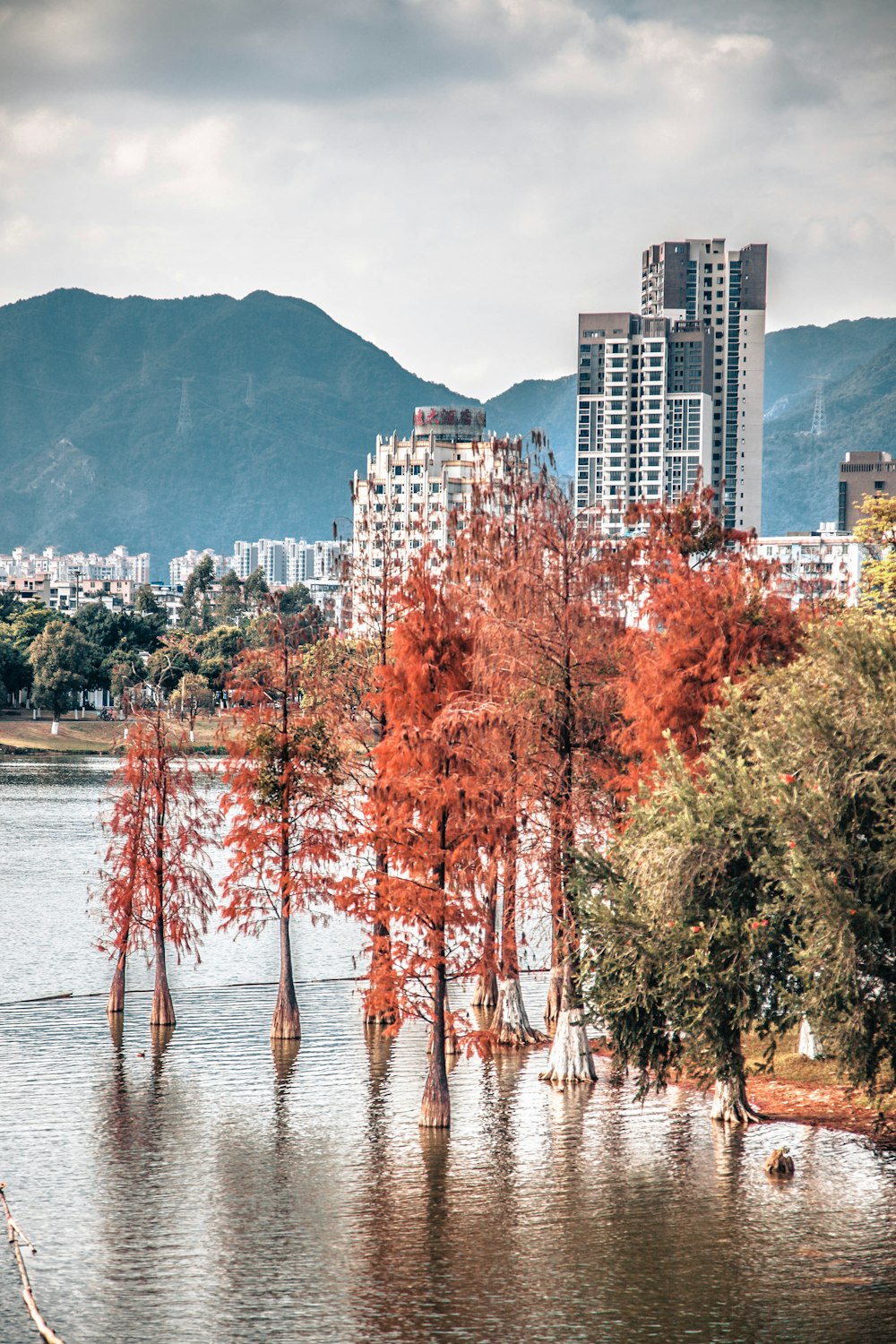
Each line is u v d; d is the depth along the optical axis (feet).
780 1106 542.57
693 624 571.69
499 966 560.20
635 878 472.85
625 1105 549.13
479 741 533.14
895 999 418.31
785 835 422.82
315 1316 363.97
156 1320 362.33
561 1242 410.93
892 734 414.82
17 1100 552.82
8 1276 388.78
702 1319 360.69
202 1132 514.68
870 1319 359.46
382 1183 460.96
